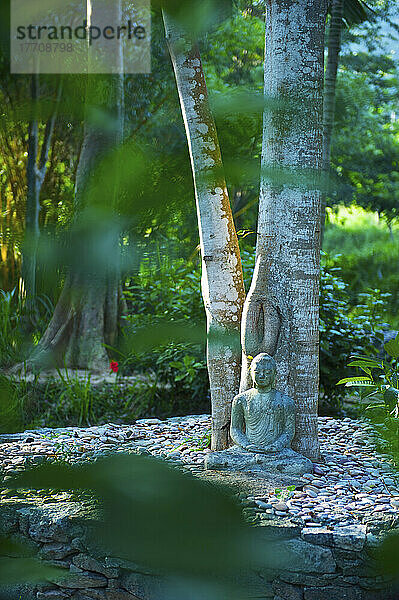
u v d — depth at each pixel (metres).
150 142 0.46
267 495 4.12
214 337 0.61
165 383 7.45
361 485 4.53
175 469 0.40
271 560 0.38
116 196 0.43
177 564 0.37
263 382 4.75
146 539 0.37
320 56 4.42
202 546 0.37
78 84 0.44
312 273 4.90
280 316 4.90
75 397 6.68
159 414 7.39
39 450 5.23
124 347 0.48
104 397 7.14
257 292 4.91
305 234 4.84
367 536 3.53
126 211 0.44
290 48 4.35
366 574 3.49
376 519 3.77
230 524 0.38
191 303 6.41
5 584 0.41
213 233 5.11
